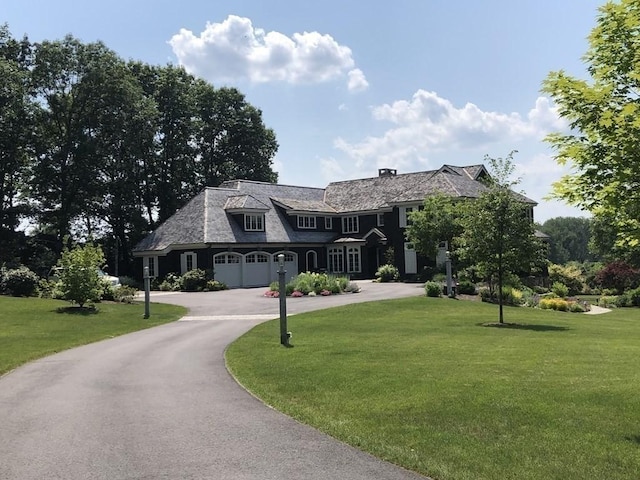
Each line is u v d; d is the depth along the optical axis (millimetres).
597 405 8812
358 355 14047
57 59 52844
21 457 7059
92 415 9086
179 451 7133
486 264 22734
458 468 6215
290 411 8945
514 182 23203
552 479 5871
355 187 59156
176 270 47469
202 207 48938
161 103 65500
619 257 50719
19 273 31875
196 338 18594
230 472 6324
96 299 27859
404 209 49469
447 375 11305
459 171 53781
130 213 58094
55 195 53625
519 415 8297
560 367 12234
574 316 28297
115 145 57344
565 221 148750
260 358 14148
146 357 14977
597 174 8750
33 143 51656
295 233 53031
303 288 35656
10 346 17359
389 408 8906
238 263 47500
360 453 6863
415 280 46656
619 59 8906
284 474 6219
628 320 26953
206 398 10086
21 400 10320
